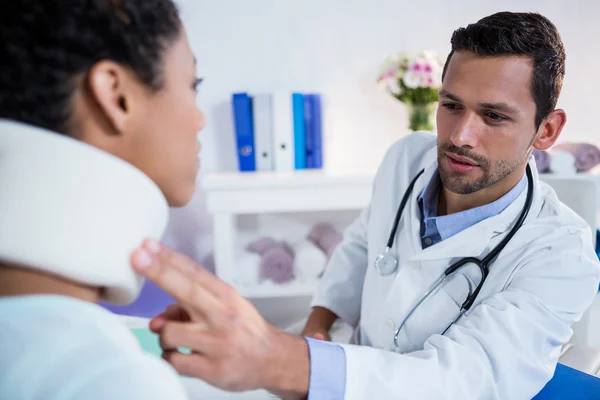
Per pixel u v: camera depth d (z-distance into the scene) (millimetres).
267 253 1988
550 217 883
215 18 2066
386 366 700
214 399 833
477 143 820
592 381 825
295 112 1952
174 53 440
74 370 324
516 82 782
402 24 2127
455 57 833
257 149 1978
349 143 2211
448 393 700
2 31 372
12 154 373
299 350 656
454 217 927
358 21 2109
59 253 376
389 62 2023
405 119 2205
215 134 2156
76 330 352
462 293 896
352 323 1271
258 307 2387
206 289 520
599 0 2174
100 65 392
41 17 371
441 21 2139
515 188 894
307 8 2082
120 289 445
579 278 795
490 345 751
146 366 349
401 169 1143
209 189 1802
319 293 1245
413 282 945
